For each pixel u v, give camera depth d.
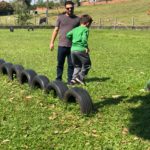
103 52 20.92
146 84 10.43
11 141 6.73
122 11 78.81
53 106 8.69
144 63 16.31
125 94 9.91
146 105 8.84
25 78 10.94
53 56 18.80
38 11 103.88
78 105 8.53
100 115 8.04
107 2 95.69
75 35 10.59
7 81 11.48
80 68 10.91
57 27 10.88
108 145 6.50
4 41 29.50
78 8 93.12
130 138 6.81
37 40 30.81
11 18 85.69
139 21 63.56
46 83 9.80
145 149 6.36
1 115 8.16
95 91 10.23
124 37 34.56
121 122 7.62
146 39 31.64
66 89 9.06
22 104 8.99
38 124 7.56
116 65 15.56
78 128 7.33
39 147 6.46
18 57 18.28
